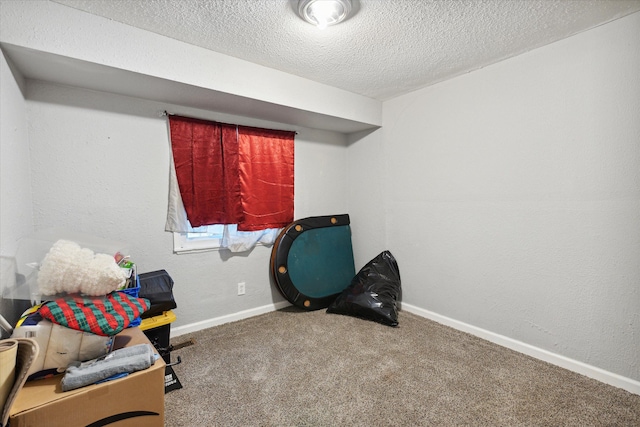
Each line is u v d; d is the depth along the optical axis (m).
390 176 3.04
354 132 3.38
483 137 2.33
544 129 2.02
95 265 1.29
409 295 2.94
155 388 1.23
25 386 1.11
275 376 1.90
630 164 1.71
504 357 2.12
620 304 1.78
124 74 1.79
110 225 2.14
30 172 1.84
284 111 2.54
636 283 1.72
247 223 2.74
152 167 2.29
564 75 1.92
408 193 2.89
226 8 1.57
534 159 2.08
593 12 1.64
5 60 1.50
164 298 1.85
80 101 2.00
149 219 2.29
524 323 2.18
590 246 1.87
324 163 3.30
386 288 2.82
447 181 2.58
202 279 2.58
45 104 1.88
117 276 1.33
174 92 2.09
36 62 1.62
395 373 1.93
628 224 1.73
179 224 2.41
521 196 2.15
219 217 2.58
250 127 2.74
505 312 2.27
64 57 1.56
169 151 2.36
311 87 2.53
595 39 1.79
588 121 1.84
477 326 2.44
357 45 1.96
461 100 2.45
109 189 2.12
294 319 2.77
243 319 2.78
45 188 1.90
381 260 3.01
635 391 1.73
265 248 2.95
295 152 3.07
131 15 1.63
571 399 1.69
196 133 2.44
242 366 2.00
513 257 2.21
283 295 2.85
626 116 1.71
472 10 1.60
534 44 1.98
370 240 3.28
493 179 2.29
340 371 1.95
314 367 1.99
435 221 2.69
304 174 3.15
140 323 1.58
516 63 2.13
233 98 2.21
